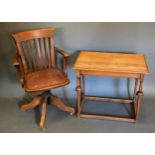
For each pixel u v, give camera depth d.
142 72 2.09
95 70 2.17
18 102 2.75
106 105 2.66
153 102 2.64
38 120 2.45
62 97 2.80
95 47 2.57
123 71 2.12
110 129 2.30
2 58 2.73
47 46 2.48
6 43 2.64
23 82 2.30
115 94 2.77
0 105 2.70
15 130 2.31
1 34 2.59
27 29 2.56
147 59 2.55
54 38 2.58
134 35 2.45
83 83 2.70
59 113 2.54
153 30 2.39
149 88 2.69
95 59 2.33
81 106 2.60
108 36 2.49
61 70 2.69
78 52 2.62
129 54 2.45
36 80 2.31
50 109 2.61
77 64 2.22
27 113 2.56
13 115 2.53
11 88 2.86
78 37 2.54
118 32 2.46
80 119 2.44
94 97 2.74
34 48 2.49
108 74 2.20
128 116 2.46
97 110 2.57
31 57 2.56
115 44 2.52
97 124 2.37
